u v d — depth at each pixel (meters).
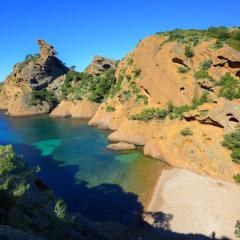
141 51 87.12
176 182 46.00
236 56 60.53
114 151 65.12
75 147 70.31
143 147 66.69
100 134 81.81
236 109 50.97
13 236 16.58
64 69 156.38
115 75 105.44
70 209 40.75
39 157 64.25
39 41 147.50
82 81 127.38
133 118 73.56
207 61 66.94
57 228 24.52
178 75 71.19
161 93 73.31
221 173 46.62
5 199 22.11
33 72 138.12
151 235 33.84
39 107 131.62
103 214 39.22
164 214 37.84
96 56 130.50
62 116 117.19
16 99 135.12
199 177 46.97
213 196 40.69
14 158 26.84
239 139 47.97
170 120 63.59
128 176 50.53
